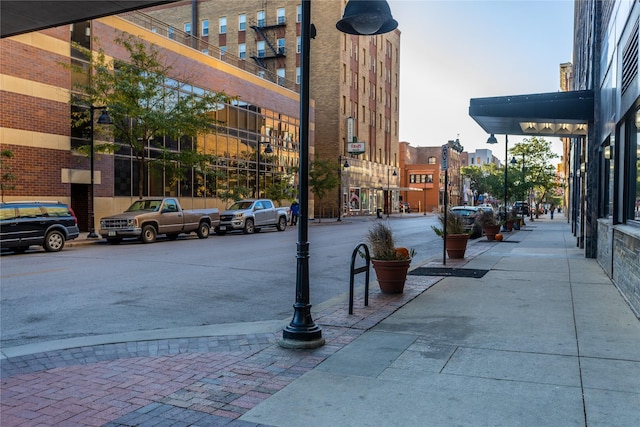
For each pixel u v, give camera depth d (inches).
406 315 300.2
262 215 1167.6
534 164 1982.0
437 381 191.5
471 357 219.8
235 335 265.0
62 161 973.8
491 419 157.6
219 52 1632.6
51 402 176.1
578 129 716.0
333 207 2253.9
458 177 4419.3
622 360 213.2
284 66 2293.3
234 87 1546.5
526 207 2230.6
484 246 748.0
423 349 232.4
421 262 562.3
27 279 452.8
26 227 668.1
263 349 237.9
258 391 184.2
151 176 1212.5
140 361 222.1
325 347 237.9
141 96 932.6
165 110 1021.2
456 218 586.9
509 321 282.4
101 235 839.7
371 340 248.2
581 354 221.9
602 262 497.4
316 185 1781.5
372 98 2650.1
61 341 256.5
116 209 1101.7
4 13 256.4
